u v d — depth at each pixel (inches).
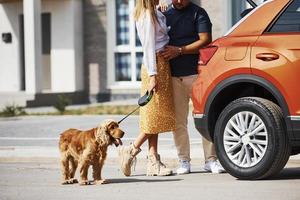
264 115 374.3
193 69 417.1
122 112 857.5
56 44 1095.6
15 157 525.0
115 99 1078.4
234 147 387.5
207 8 966.4
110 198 346.9
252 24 390.6
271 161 373.4
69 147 387.2
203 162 487.8
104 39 1087.0
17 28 1127.0
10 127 748.6
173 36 417.4
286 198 333.1
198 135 630.5
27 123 785.6
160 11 423.5
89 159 380.8
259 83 377.7
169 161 490.6
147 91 405.1
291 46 372.2
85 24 1098.7
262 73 376.5
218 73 392.8
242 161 386.0
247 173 382.0
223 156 391.2
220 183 381.7
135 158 411.8
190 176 413.4
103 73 1088.2
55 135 666.8
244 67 382.6
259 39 382.6
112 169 468.1
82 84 1101.7
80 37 1096.8
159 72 406.9
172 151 516.7
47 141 620.7
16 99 1019.3
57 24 1095.0
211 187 369.7
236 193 349.1
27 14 1024.9
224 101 404.5
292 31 376.8
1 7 1128.8
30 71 1024.9
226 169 390.9
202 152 508.7
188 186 375.9
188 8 418.9
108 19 1084.5
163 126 406.0
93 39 1093.8
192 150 520.1
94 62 1093.8
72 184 394.0
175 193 355.9
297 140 370.6
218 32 961.5
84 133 381.4
